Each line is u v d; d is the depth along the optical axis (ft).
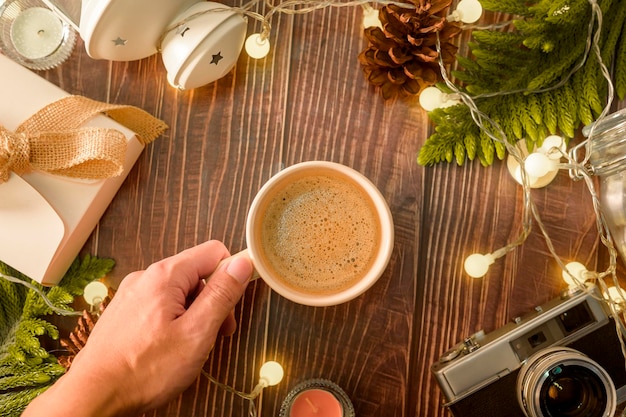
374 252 1.69
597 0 1.68
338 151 1.81
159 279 1.59
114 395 1.53
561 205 1.80
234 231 1.81
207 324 1.55
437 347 1.79
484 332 1.78
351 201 1.71
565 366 1.55
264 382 1.71
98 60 1.82
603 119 1.66
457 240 1.80
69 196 1.69
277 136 1.82
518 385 1.61
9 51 1.82
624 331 1.66
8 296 1.77
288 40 1.82
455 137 1.76
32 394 1.71
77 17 1.66
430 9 1.65
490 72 1.73
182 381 1.56
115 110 1.78
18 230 1.66
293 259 1.71
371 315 1.80
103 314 1.60
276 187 1.67
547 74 1.69
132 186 1.82
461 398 1.63
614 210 1.67
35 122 1.67
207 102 1.82
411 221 1.80
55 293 1.74
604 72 1.60
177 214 1.82
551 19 1.61
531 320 1.65
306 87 1.82
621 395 1.65
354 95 1.82
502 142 1.68
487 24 1.82
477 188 1.81
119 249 1.81
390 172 1.81
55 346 1.80
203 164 1.82
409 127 1.81
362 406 1.79
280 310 1.80
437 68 1.75
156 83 1.83
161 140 1.82
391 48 1.68
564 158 1.80
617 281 1.71
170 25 1.66
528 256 1.80
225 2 1.82
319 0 1.81
